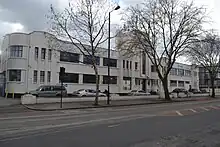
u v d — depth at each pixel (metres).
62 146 7.96
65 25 27.08
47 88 33.75
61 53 42.34
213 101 39.06
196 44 39.31
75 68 44.16
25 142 8.48
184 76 77.12
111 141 8.80
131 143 8.54
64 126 12.19
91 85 46.94
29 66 38.09
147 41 37.47
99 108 25.02
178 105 29.34
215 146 8.47
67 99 30.06
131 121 14.23
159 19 37.69
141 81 58.56
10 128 11.48
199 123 13.70
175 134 10.38
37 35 39.19
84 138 9.26
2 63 47.41
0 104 26.39
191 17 36.47
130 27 35.78
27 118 15.71
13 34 37.91
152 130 11.21
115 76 51.59
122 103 30.55
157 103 33.59
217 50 53.75
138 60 57.38
